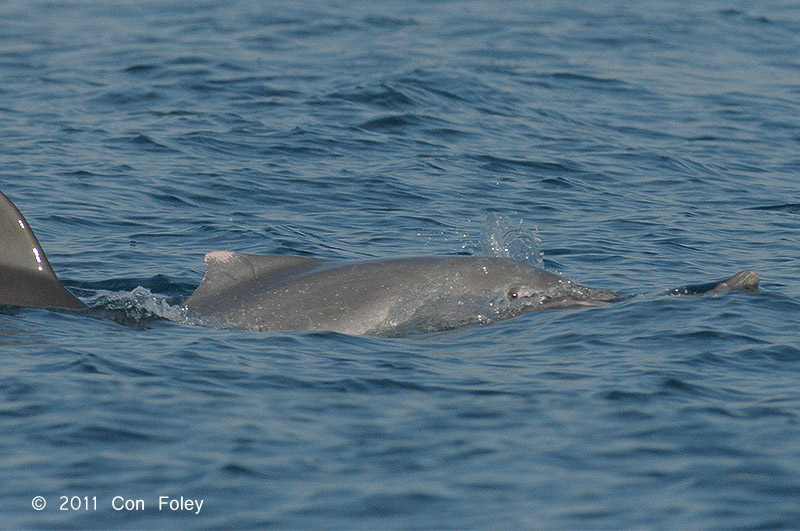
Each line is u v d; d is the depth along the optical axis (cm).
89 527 2667
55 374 3597
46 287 4372
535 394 3519
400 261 4600
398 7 14600
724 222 6750
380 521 2692
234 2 14875
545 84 10650
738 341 4056
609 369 3766
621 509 2733
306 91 9850
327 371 3756
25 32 12650
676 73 11438
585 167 8106
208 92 9806
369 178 7569
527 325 4344
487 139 8762
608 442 3127
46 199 6756
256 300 4456
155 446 3083
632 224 6644
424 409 3391
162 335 4175
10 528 2648
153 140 8262
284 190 7231
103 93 9719
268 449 3073
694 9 14888
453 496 2809
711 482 2870
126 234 6169
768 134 9319
